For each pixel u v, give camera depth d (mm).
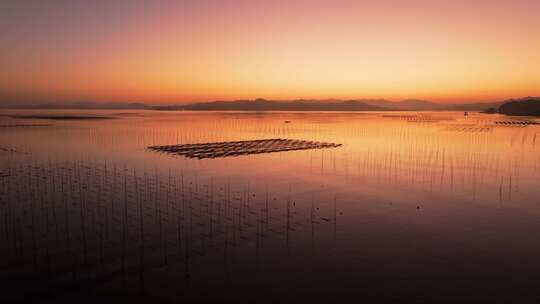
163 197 24562
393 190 27000
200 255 15492
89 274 13703
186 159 40312
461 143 55781
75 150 46406
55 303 11852
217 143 55406
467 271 14320
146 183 28594
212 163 37969
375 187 27938
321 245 16688
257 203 23406
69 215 20453
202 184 28562
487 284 13352
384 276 13898
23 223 19062
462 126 96125
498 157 41875
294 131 81188
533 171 33781
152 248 16094
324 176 31891
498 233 18250
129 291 12617
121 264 14555
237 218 20344
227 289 12852
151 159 40125
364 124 108250
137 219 19906
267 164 37562
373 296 12578
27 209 21469
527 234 18109
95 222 19328
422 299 12398
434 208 22484
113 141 56906
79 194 24953
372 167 36156
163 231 18156
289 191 26594
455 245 16781
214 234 17875
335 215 21062
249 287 13008
